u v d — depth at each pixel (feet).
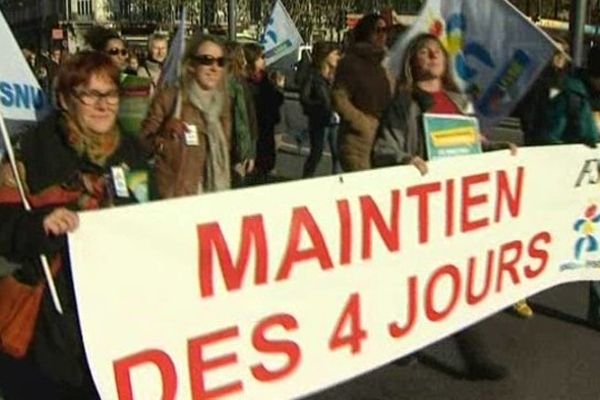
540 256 17.38
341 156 20.24
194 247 11.19
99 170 11.70
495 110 18.04
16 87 13.00
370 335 13.91
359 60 19.98
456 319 15.55
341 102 19.83
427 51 16.56
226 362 11.75
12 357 12.24
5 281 11.35
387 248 13.94
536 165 16.88
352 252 13.37
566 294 22.89
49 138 11.48
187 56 16.85
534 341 19.26
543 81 21.35
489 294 16.31
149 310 10.86
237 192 11.60
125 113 16.99
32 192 11.29
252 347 12.09
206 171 16.87
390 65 18.42
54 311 11.10
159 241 10.84
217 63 16.72
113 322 10.57
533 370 17.56
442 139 16.11
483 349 17.19
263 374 12.25
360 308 13.62
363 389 16.57
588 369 17.65
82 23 187.93
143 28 175.63
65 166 11.43
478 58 17.70
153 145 16.31
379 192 13.69
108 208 10.75
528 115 21.93
